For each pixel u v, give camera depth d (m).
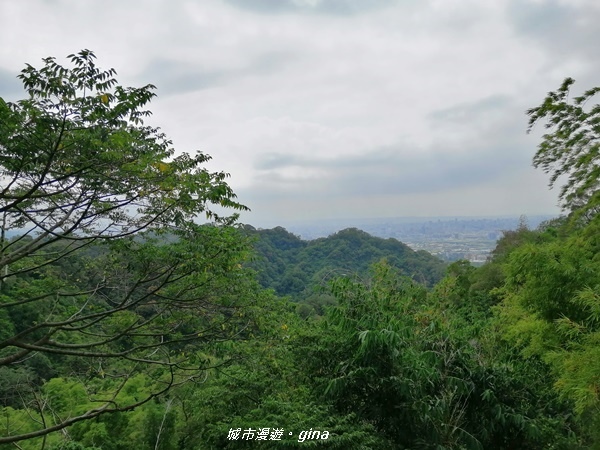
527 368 8.31
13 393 10.84
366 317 7.31
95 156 6.05
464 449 6.32
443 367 7.26
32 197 6.18
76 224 6.87
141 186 6.63
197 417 8.08
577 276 7.23
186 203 6.71
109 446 9.54
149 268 7.72
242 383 7.63
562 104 6.63
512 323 9.91
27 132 5.31
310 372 7.74
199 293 8.02
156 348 9.07
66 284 8.92
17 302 7.57
